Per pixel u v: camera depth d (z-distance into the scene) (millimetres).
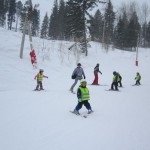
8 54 25359
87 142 7258
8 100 12391
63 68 26625
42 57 27688
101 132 8203
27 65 23281
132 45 68562
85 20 37438
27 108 10922
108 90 17734
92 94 15617
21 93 14523
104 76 26578
